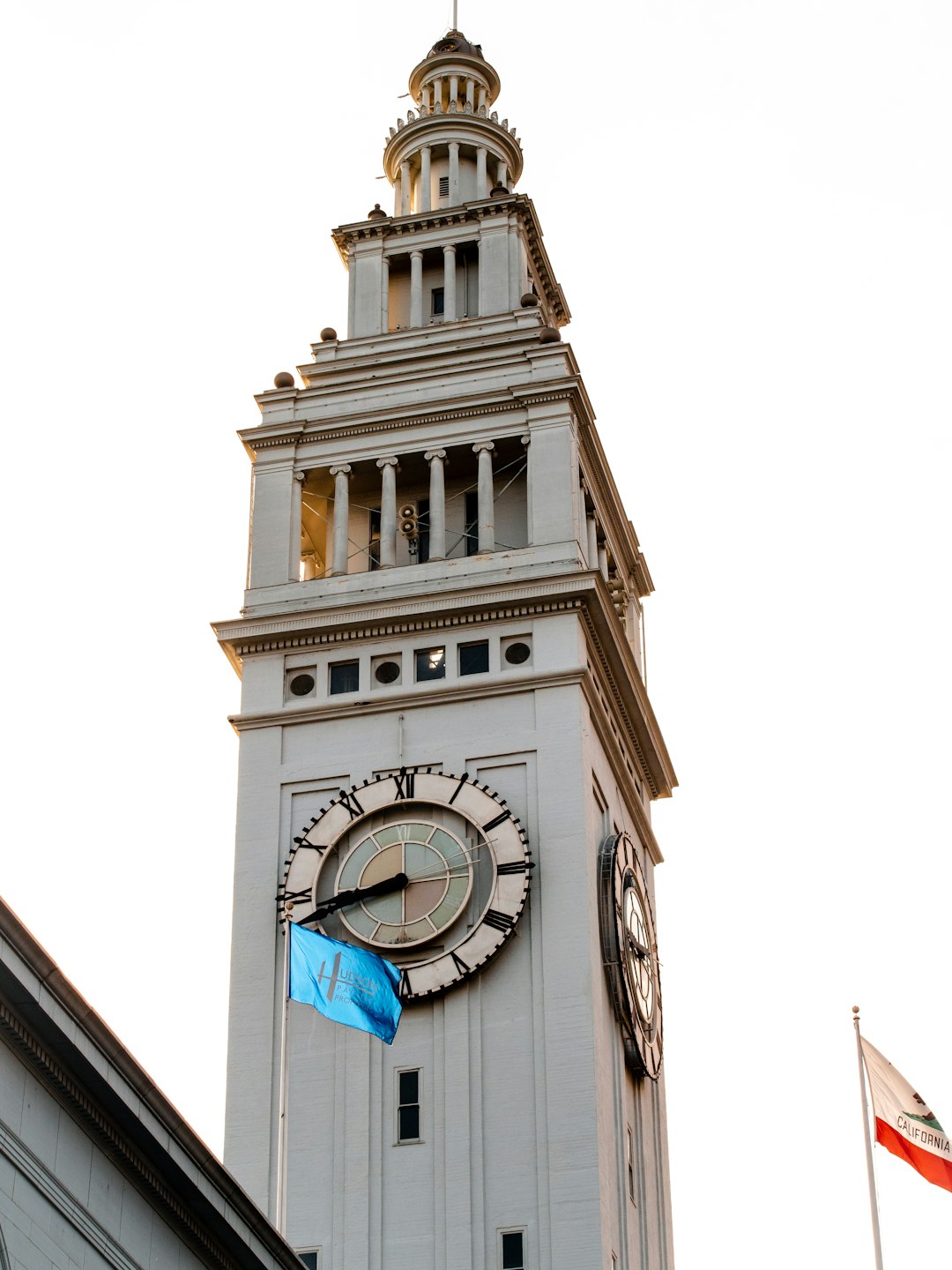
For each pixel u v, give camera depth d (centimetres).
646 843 7231
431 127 8369
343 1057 6112
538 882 6247
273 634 6800
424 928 6197
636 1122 6488
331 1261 5809
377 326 7700
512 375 7238
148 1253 3978
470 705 6581
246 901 6400
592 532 7194
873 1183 5897
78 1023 3656
